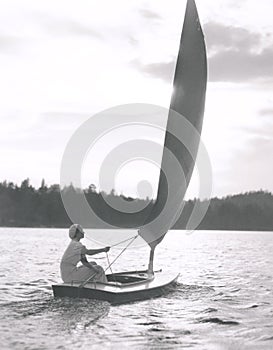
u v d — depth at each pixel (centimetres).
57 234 6494
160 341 788
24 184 9162
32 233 6744
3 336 775
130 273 1349
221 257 2959
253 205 8656
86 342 759
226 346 772
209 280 1652
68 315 918
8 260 2333
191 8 1579
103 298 1016
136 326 873
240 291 1384
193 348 755
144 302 1095
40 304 1013
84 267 1093
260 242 5500
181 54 1571
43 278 1577
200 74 1588
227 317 991
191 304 1116
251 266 2303
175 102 1534
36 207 9156
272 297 1280
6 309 962
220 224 8769
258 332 870
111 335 805
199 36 1583
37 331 807
